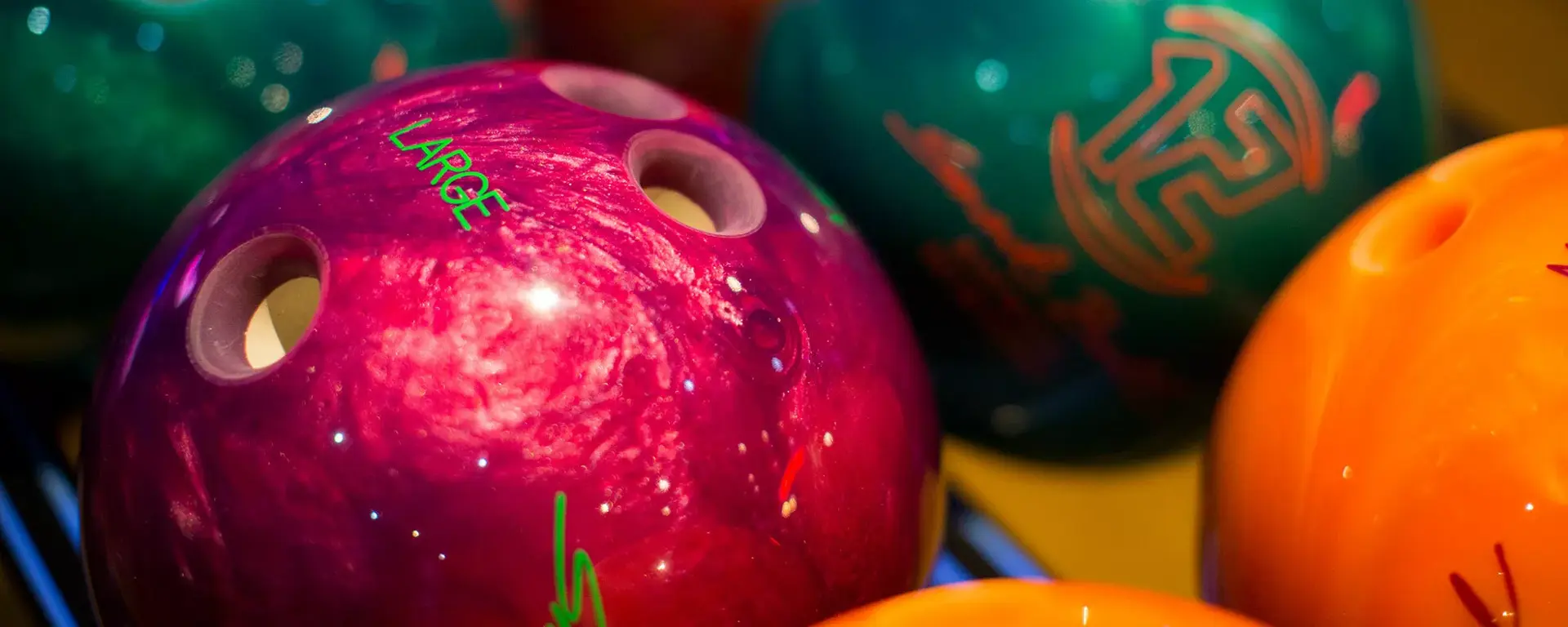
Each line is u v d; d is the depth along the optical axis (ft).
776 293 1.47
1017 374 1.96
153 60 1.87
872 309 1.55
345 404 1.38
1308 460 1.47
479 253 1.41
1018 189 1.82
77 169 1.88
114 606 1.48
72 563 1.93
